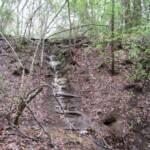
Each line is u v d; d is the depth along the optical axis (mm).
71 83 16172
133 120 12750
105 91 15086
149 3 15219
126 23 15953
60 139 9945
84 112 13469
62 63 18391
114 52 17078
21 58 17719
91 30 19844
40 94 14266
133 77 15320
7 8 19047
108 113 13164
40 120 11500
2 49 18312
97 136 11375
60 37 21781
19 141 8812
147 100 13922
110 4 15672
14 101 11859
